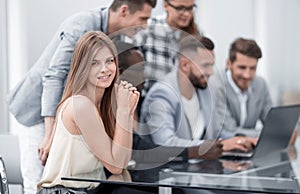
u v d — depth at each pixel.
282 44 4.50
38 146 2.59
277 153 2.68
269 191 1.63
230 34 4.43
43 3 3.22
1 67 3.30
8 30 3.30
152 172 1.82
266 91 4.02
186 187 1.67
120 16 2.27
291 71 4.48
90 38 1.84
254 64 3.88
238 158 2.40
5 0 3.29
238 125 3.91
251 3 4.52
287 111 2.71
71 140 1.84
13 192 2.66
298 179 1.84
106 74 1.81
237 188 1.66
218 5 4.40
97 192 1.82
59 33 2.51
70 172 1.83
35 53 3.27
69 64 2.42
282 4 4.50
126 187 1.83
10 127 3.26
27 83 2.59
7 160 2.65
